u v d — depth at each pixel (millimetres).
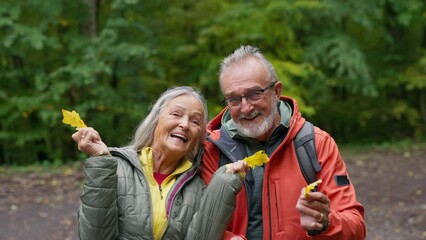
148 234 2566
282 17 13062
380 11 13945
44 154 13609
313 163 2781
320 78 13969
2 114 11594
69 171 9836
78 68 11047
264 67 2820
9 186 8758
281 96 3014
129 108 12102
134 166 2691
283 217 2764
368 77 13875
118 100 11992
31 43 10844
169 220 2600
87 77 10992
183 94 2791
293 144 2822
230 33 12836
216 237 2574
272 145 2877
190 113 2752
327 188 2758
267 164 2803
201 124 2812
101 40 11266
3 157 13523
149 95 13445
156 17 12883
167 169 2748
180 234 2604
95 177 2480
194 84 13195
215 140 2926
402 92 16906
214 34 12734
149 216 2586
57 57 12461
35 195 8305
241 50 2887
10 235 6582
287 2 12680
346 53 13477
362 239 2721
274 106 2842
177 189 2670
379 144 15383
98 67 11102
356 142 16109
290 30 12883
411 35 16734
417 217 7523
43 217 7285
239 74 2803
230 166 2639
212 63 12492
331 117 16281
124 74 12273
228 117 3043
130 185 2643
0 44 11211
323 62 14109
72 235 6625
